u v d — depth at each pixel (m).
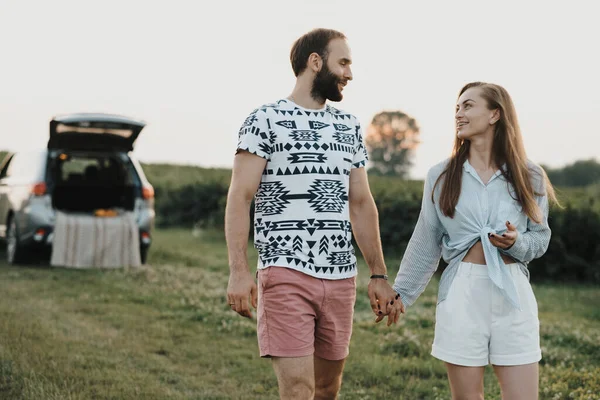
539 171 3.31
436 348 3.22
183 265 11.05
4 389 4.57
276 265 3.21
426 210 3.41
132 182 10.65
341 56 3.35
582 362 5.92
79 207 10.83
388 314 3.54
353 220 3.58
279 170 3.27
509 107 3.25
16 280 8.97
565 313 8.45
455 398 3.20
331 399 3.55
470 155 3.30
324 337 3.37
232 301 3.21
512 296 3.06
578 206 11.11
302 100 3.39
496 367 3.19
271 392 4.89
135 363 5.46
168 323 6.97
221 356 5.80
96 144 10.48
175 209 17.92
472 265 3.18
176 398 4.61
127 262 10.38
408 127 48.84
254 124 3.28
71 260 10.11
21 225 10.05
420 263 3.46
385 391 4.95
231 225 3.26
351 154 3.40
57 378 4.84
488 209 3.21
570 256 10.99
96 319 6.97
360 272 10.88
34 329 6.25
